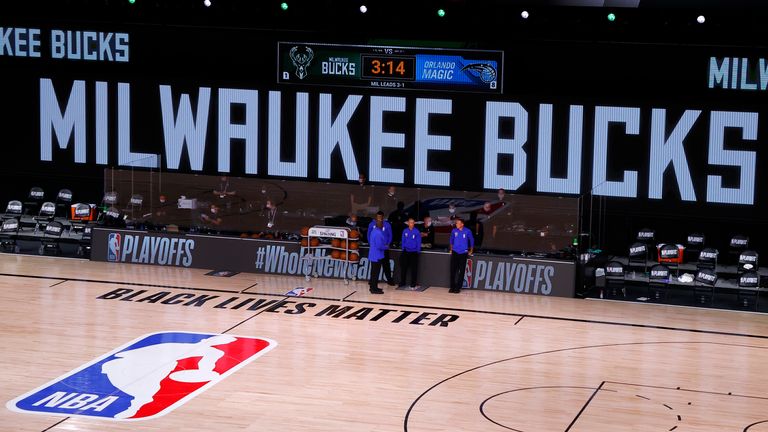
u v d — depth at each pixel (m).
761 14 25.36
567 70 27.70
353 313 22.81
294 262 26.23
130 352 19.75
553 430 16.16
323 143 29.50
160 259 27.17
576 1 26.02
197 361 19.30
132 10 29.53
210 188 27.48
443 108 28.62
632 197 27.73
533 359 19.84
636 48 27.17
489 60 27.92
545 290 24.88
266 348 20.17
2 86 31.28
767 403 17.53
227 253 26.72
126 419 16.38
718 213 27.25
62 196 30.02
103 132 30.84
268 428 16.09
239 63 29.70
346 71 28.80
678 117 27.22
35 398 17.23
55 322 21.64
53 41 30.72
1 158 31.58
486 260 25.22
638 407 17.27
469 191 26.86
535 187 28.36
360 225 26.77
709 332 21.89
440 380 18.50
